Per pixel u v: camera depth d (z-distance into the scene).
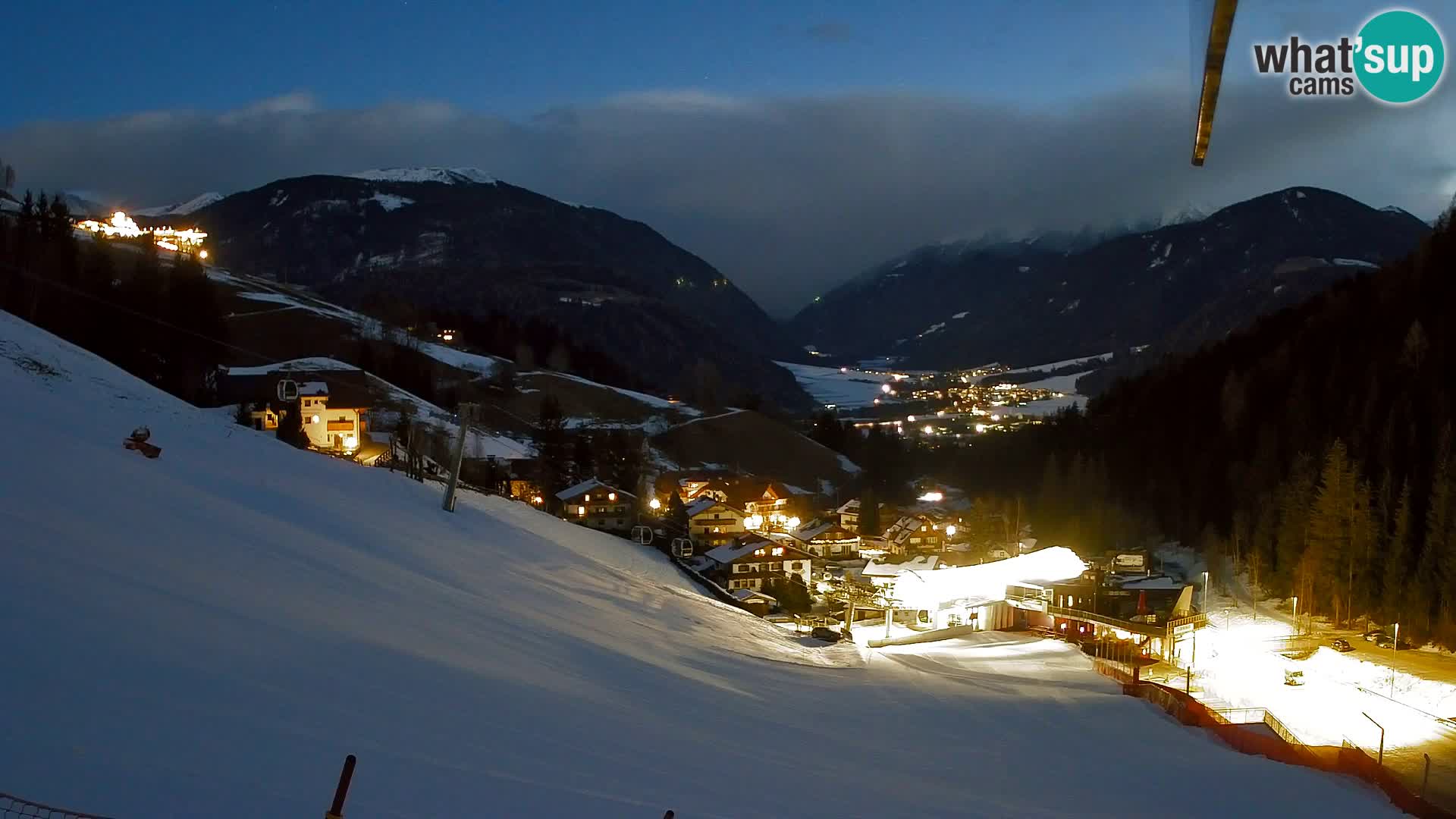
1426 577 37.25
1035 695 27.28
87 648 9.83
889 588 47.16
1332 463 42.19
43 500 16.34
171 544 16.64
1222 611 44.06
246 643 12.04
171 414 33.94
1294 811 17.25
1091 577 44.50
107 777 7.05
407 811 7.88
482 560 28.42
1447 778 23.92
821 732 17.98
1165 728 23.91
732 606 41.47
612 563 40.91
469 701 12.68
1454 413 46.59
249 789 7.51
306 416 65.69
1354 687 32.56
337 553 21.45
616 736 13.11
